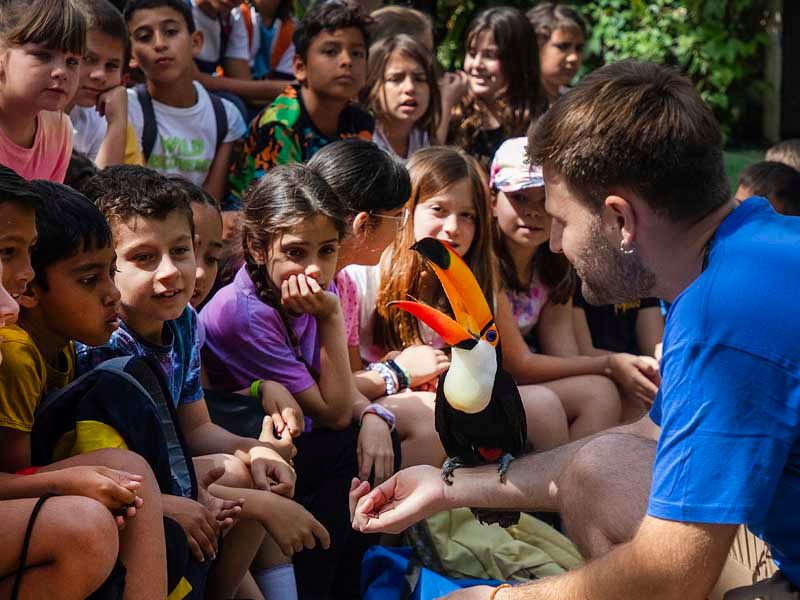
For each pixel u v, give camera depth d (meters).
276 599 2.74
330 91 4.17
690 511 1.75
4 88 2.88
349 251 3.25
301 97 4.26
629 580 1.84
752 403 1.72
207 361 3.04
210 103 4.28
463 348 2.41
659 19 7.72
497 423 2.43
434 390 3.33
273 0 5.22
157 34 4.08
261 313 2.97
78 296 2.17
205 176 4.28
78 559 1.82
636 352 4.28
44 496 1.87
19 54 2.85
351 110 4.37
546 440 3.34
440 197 3.36
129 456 2.04
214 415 2.85
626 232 1.95
